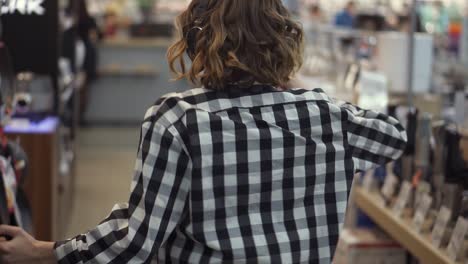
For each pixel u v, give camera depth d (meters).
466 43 4.52
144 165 1.48
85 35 7.92
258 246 1.52
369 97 3.60
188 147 1.47
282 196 1.56
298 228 1.57
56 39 3.94
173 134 1.46
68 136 4.96
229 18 1.52
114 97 9.19
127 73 9.08
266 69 1.55
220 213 1.51
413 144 2.81
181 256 1.53
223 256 1.51
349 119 1.65
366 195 3.17
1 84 2.29
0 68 2.30
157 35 9.33
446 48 5.12
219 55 1.52
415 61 4.02
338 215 1.61
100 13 10.66
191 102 1.52
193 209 1.49
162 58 9.13
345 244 3.16
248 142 1.52
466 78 4.39
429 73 4.04
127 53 9.05
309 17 8.11
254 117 1.54
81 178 6.39
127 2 11.23
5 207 1.99
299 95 1.61
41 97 3.89
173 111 1.50
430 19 5.90
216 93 1.54
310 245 1.57
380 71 4.05
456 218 2.40
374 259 3.14
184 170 1.48
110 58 9.02
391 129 1.73
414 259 3.10
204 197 1.49
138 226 1.47
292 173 1.56
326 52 5.44
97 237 1.52
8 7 3.52
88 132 8.67
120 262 1.51
